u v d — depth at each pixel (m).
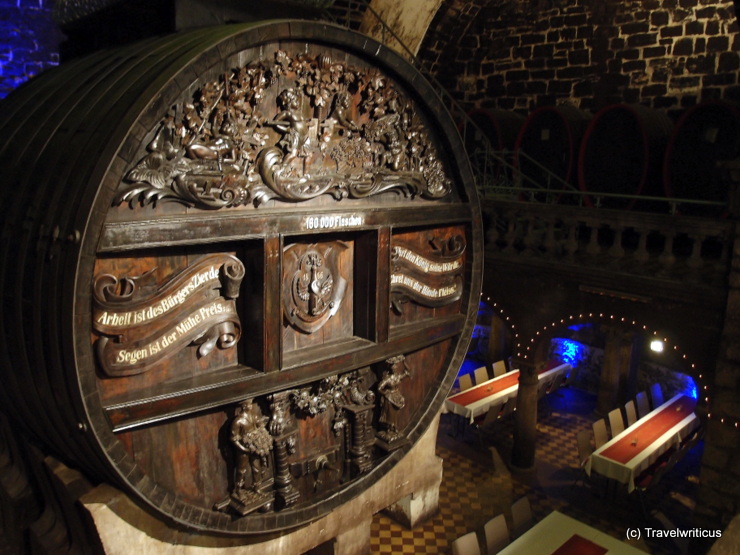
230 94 2.90
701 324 6.39
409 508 5.23
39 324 2.55
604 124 8.65
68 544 3.46
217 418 3.20
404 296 4.02
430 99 3.86
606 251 7.97
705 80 9.02
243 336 3.24
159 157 2.66
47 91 3.33
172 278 2.85
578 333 12.78
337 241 3.65
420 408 4.44
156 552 3.17
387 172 3.74
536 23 10.63
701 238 6.34
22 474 3.86
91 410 2.54
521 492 8.10
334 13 7.09
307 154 3.27
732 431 6.05
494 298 8.47
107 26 4.08
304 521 3.66
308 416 3.65
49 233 2.53
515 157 9.18
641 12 9.50
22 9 6.11
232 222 2.94
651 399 10.54
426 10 7.68
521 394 8.54
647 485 7.78
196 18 3.39
